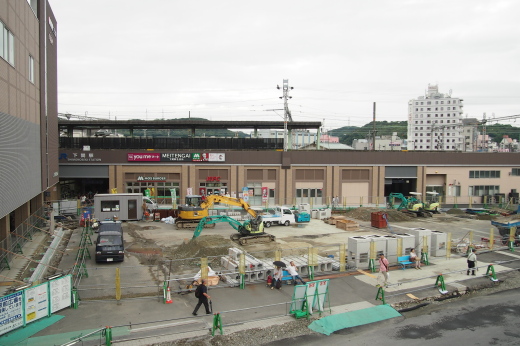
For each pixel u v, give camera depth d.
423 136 169.88
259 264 21.27
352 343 14.72
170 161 49.66
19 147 22.64
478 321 16.81
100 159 49.06
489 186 56.09
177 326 15.23
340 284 20.44
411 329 15.97
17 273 20.64
